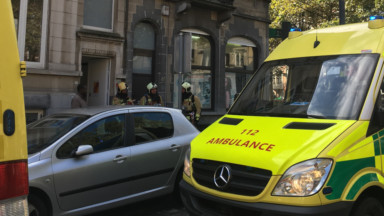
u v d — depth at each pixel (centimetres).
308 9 2005
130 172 461
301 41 438
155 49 1150
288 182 273
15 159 192
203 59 1289
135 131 486
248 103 421
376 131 317
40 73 885
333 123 313
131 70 1070
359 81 342
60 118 474
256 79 445
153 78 1151
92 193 423
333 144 285
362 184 285
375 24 380
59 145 408
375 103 327
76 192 408
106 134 457
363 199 295
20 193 193
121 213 495
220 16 1280
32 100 865
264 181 284
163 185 502
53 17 912
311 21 2122
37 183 373
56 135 425
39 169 380
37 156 388
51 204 388
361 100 326
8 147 190
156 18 1130
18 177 193
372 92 330
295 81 397
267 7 1470
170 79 1170
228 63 1368
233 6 1259
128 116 486
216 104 1297
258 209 280
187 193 349
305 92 376
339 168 278
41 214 381
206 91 1295
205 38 1294
